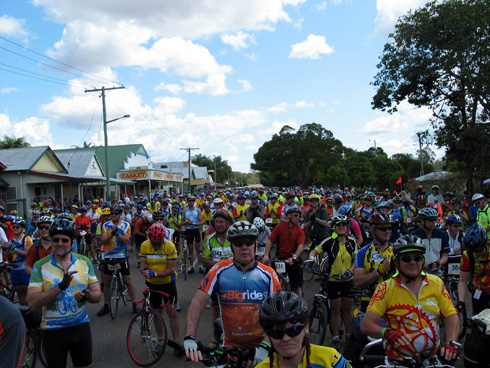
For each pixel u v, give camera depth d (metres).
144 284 9.23
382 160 64.44
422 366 2.72
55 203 21.89
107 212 7.99
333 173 62.22
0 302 2.22
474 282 4.44
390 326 2.90
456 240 6.52
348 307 5.11
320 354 2.01
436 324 2.81
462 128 18.17
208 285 3.00
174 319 5.34
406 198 12.53
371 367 3.06
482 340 3.14
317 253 5.12
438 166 61.91
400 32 18.80
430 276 2.86
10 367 2.17
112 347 5.47
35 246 5.47
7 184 24.66
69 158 34.59
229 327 3.03
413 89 19.73
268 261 6.08
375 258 4.28
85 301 3.63
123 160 48.91
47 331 3.51
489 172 19.69
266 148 73.62
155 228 5.23
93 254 12.18
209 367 2.61
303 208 14.67
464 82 17.59
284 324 1.89
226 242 5.70
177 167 74.31
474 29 16.58
